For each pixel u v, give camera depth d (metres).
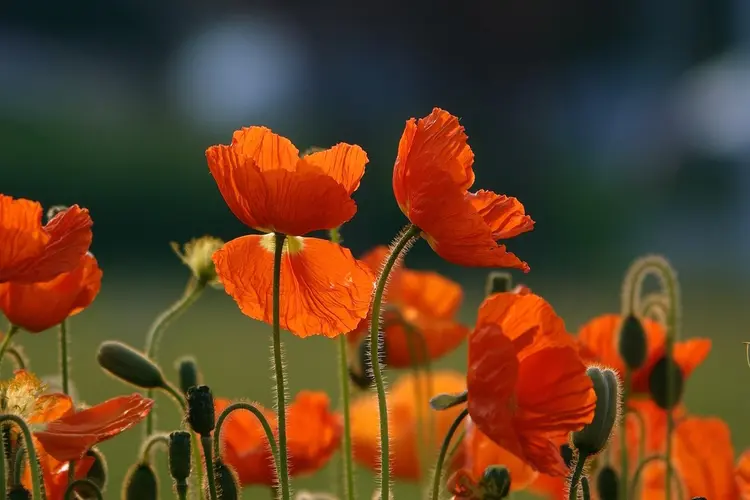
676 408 1.59
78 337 4.59
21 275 1.40
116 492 2.07
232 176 1.42
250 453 1.53
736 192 11.76
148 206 8.74
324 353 4.18
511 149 14.16
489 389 1.37
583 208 10.49
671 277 1.54
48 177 9.20
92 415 1.41
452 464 1.54
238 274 1.45
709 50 14.77
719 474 1.53
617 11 14.81
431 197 1.41
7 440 1.41
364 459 1.67
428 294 1.69
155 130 11.20
